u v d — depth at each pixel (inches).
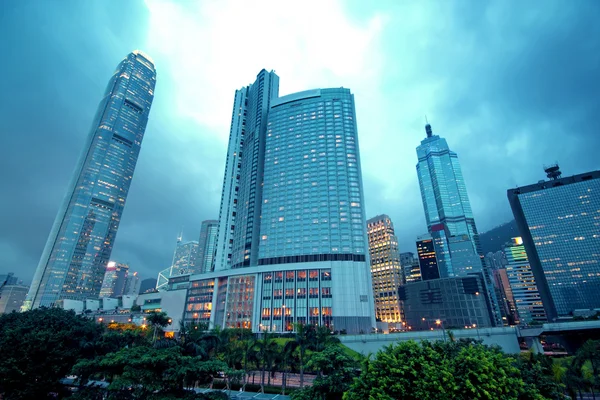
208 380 1439.5
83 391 1568.7
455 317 7199.8
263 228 5703.7
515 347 2938.0
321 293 4658.0
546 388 990.4
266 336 2310.5
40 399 1621.6
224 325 4958.2
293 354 2122.3
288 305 4704.7
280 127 6456.7
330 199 5457.7
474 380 796.6
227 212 7057.1
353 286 4680.1
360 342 2935.5
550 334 3506.4
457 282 7421.3
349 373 1167.6
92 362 1494.8
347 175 5634.8
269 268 5036.9
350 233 5191.9
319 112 6254.9
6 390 1503.4
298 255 5216.5
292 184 5802.2
